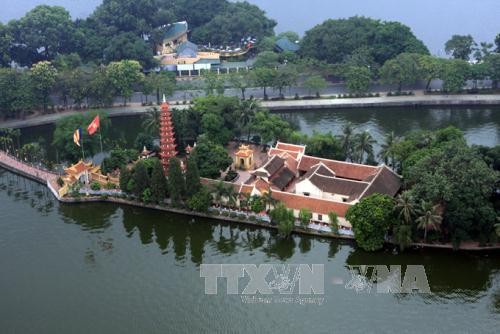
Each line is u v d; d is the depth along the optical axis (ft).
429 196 465.06
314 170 569.23
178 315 412.36
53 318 412.98
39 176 654.94
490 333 380.99
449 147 508.12
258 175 572.10
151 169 584.40
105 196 586.04
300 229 507.30
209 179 577.02
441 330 385.50
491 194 489.26
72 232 536.01
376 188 522.47
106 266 477.36
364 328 390.83
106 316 413.39
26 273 468.75
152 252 499.10
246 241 514.68
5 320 412.77
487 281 438.81
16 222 556.92
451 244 470.80
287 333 389.60
